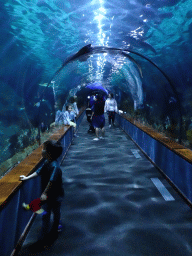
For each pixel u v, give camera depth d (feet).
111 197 14.06
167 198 13.82
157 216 11.60
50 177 8.65
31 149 22.80
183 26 16.92
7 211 7.75
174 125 24.68
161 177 17.80
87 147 29.71
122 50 23.20
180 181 14.28
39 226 11.01
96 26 18.17
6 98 21.20
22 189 9.71
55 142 9.06
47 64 24.31
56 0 13.53
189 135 20.94
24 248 9.18
